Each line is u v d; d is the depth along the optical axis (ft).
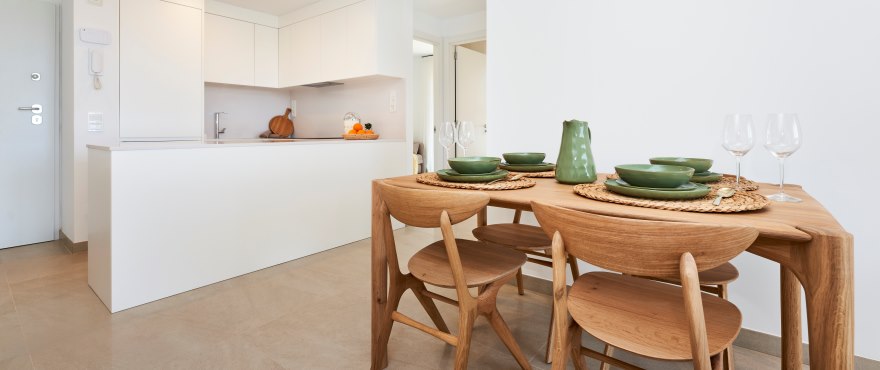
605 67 6.85
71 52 9.97
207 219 8.04
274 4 13.53
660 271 2.81
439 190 3.98
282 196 9.47
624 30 6.64
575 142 4.83
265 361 5.46
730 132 4.30
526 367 4.99
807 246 2.70
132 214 6.98
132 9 10.76
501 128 8.10
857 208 5.09
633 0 6.53
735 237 2.59
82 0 9.88
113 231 6.76
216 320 6.60
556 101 7.39
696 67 6.05
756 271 5.78
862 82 4.96
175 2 11.59
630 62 6.61
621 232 2.82
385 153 12.31
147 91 11.12
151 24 11.12
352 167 11.29
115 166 6.73
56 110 11.14
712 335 3.17
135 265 7.06
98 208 7.27
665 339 3.14
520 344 5.96
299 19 14.06
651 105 6.47
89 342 5.85
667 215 3.12
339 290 7.88
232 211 8.47
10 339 5.90
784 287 3.92
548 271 7.77
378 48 11.93
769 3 5.46
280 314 6.84
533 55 7.61
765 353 5.75
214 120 14.38
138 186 7.04
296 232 9.84
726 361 4.46
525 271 8.07
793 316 3.88
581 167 4.80
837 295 2.58
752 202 3.44
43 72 10.87
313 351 5.71
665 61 6.30
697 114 6.08
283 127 16.12
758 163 5.66
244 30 13.92
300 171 9.89
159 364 5.35
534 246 5.72
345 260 9.77
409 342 5.99
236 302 7.30
